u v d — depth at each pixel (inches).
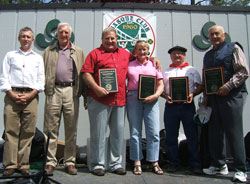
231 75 122.3
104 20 174.9
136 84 129.7
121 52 132.6
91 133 124.7
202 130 136.9
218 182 113.5
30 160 131.7
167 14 178.4
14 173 116.5
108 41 124.9
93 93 124.2
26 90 116.9
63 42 125.3
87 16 175.2
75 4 174.9
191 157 131.3
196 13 180.5
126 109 133.3
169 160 134.8
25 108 117.3
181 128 171.8
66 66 125.5
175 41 177.0
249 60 178.2
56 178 112.4
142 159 141.3
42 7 174.4
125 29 175.2
